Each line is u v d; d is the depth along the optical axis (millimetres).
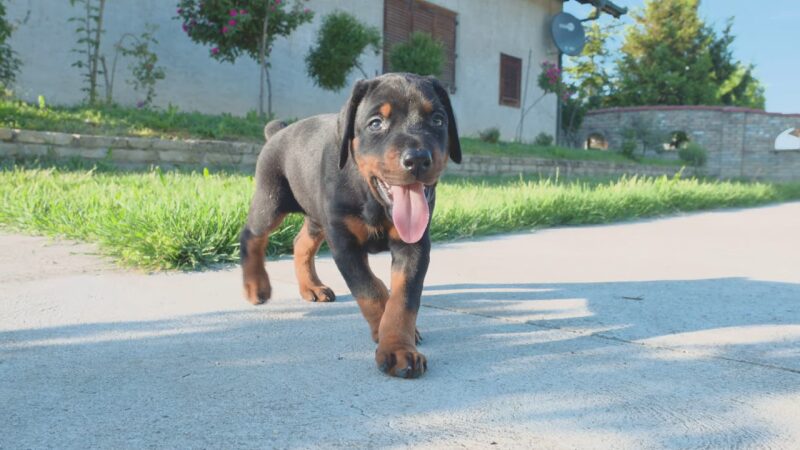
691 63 11844
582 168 5598
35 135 2623
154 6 3920
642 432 648
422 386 747
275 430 641
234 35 3703
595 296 1170
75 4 3568
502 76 6492
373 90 890
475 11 6113
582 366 812
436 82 932
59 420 654
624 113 8508
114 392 716
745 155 8312
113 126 3074
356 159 890
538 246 1816
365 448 612
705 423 667
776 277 1362
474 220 2049
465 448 615
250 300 1079
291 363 809
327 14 4727
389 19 5332
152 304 1061
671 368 809
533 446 620
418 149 821
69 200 1817
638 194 2973
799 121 8219
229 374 771
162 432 635
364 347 871
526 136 6895
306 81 4785
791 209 3539
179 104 4090
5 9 3160
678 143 8477
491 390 738
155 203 1597
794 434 649
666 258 1612
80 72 3639
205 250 1355
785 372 799
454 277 1335
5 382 738
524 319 1016
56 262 1343
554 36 6785
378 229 889
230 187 2117
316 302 1104
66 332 912
